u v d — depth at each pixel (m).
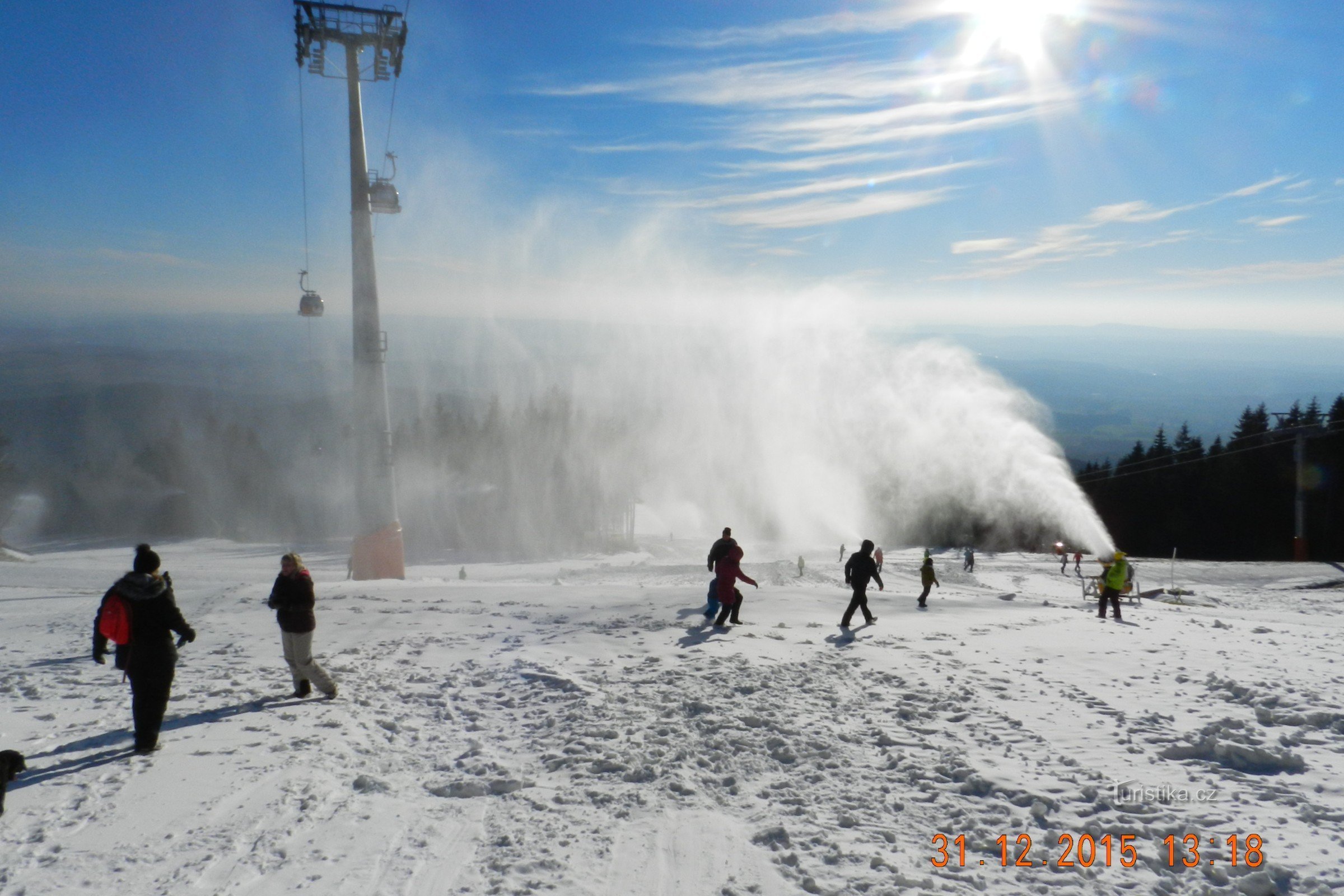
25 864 4.57
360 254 33.00
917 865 4.57
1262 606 27.14
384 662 10.66
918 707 7.72
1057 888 4.30
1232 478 69.56
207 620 15.19
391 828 5.16
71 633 14.47
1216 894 4.21
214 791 5.75
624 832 5.09
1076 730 6.92
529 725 7.60
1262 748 6.17
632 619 14.38
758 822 5.22
